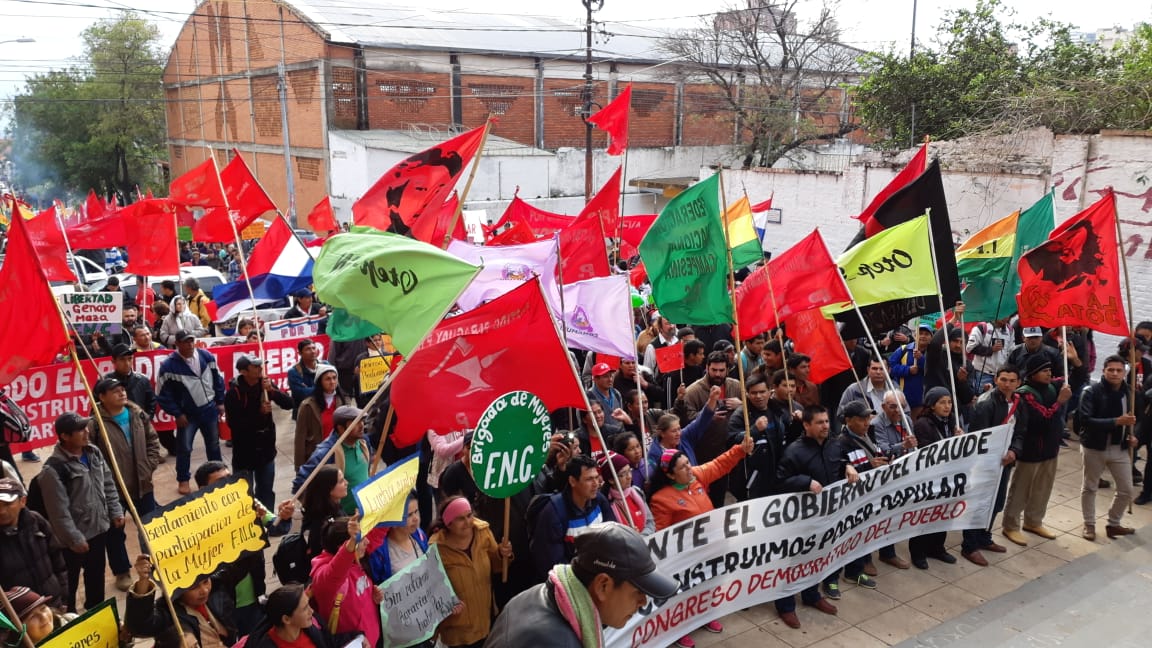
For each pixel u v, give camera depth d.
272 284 10.80
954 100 20.89
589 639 2.40
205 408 8.94
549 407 5.35
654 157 33.91
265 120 38.44
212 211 10.41
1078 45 20.41
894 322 8.48
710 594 6.28
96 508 6.22
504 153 30.12
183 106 48.22
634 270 11.02
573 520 5.33
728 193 21.67
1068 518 8.94
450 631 5.27
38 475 5.91
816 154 30.19
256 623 5.05
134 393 8.44
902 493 7.35
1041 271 8.38
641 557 2.36
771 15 30.69
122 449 7.11
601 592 2.40
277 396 8.28
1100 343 13.62
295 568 5.07
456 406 5.16
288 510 4.69
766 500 6.45
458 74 34.62
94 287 16.41
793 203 20.03
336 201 32.84
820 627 6.68
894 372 9.80
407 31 34.66
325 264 5.51
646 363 10.15
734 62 34.03
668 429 6.52
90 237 11.50
